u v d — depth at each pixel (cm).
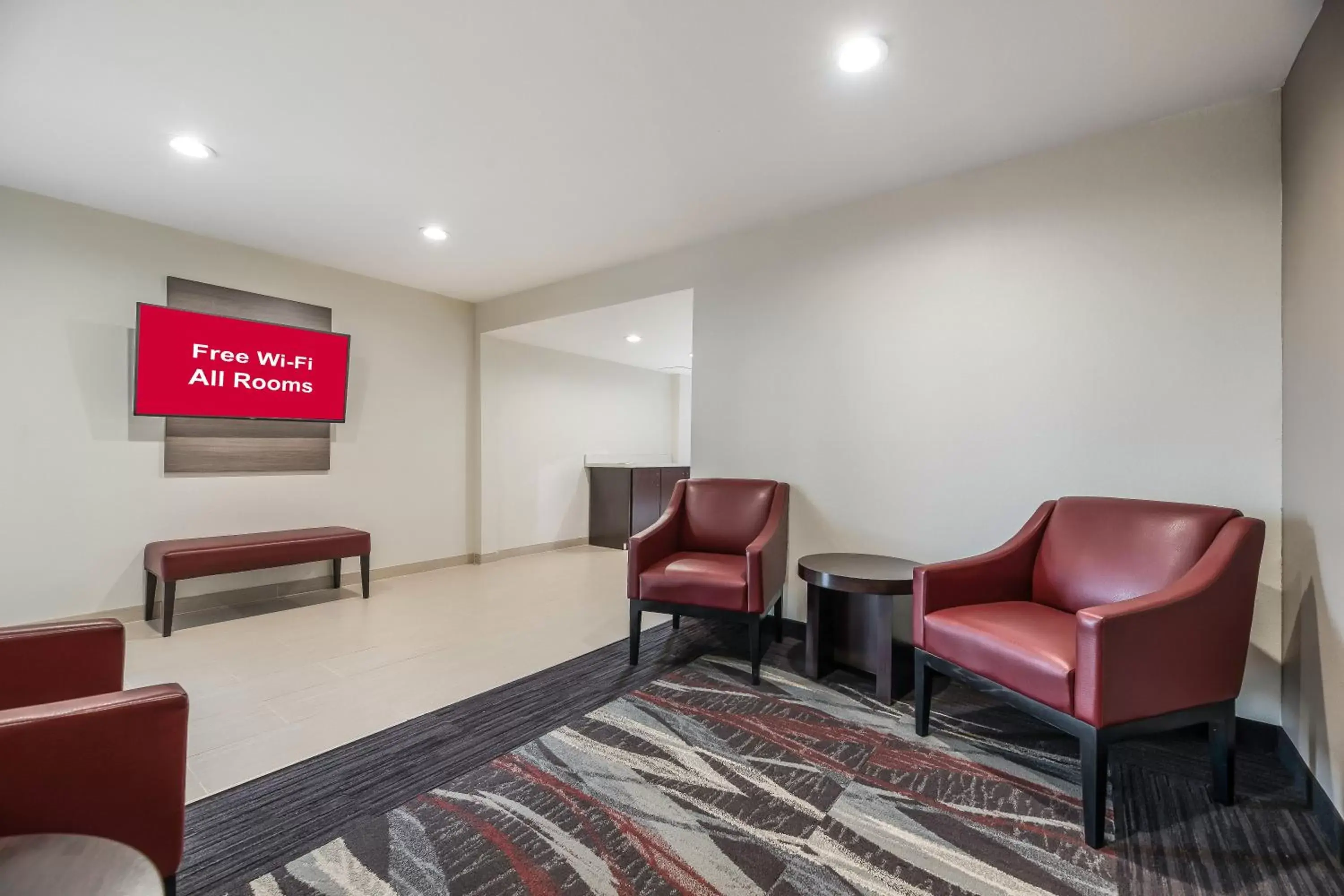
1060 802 164
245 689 236
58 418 297
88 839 84
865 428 286
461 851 142
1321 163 159
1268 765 185
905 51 180
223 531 354
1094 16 164
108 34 171
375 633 310
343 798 163
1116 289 223
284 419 375
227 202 294
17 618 287
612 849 143
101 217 307
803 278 306
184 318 331
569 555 540
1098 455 226
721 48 179
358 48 178
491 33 171
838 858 141
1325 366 157
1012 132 226
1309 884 133
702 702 229
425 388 460
